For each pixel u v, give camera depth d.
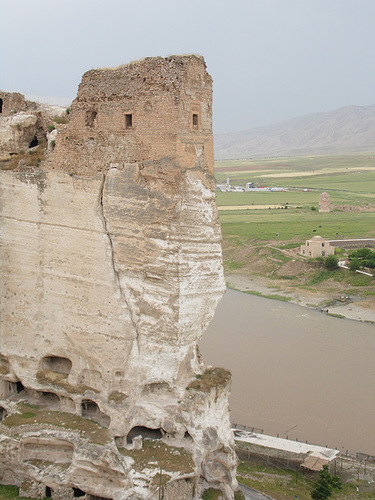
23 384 31.70
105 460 26.36
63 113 34.34
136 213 28.12
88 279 29.80
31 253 31.45
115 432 27.88
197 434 27.59
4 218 32.19
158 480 25.77
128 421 27.91
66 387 30.22
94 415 29.84
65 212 30.19
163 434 28.19
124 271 28.84
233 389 47.38
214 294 29.16
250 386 48.12
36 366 31.59
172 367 28.22
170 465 26.55
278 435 39.25
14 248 31.98
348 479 34.09
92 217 29.38
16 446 28.59
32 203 31.16
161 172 27.38
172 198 27.22
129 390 28.77
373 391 47.66
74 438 27.78
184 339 28.20
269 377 50.28
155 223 27.69
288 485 33.03
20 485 28.34
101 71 29.23
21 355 31.95
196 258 28.16
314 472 34.19
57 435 28.17
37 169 31.25
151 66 27.53
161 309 28.03
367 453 37.97
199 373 29.66
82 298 30.05
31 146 34.25
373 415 43.25
